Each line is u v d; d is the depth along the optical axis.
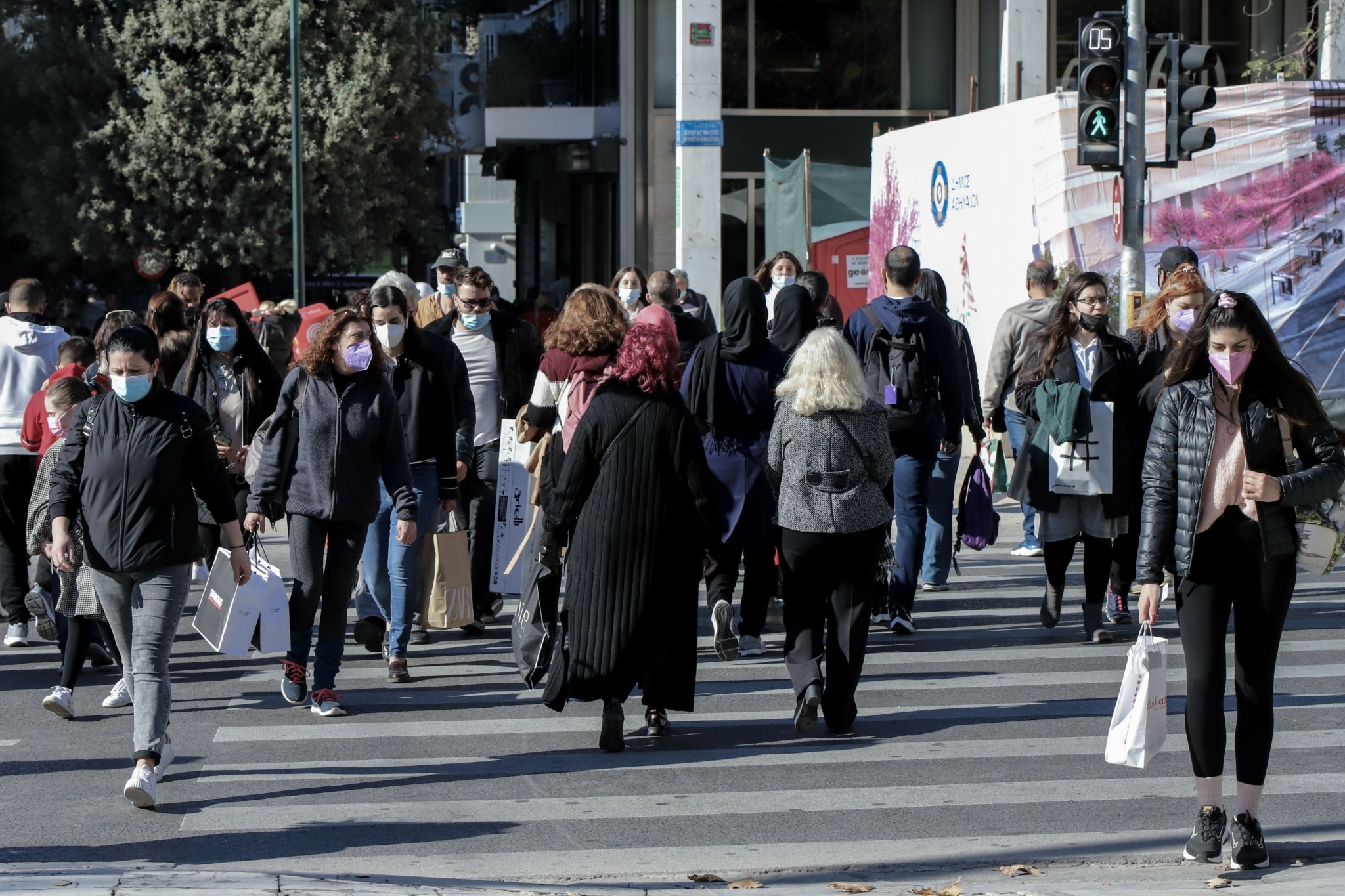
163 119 80.69
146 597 17.94
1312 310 40.41
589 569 19.66
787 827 17.25
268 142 83.12
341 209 83.00
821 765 19.66
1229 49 80.38
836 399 20.39
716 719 21.98
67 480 18.22
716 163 68.50
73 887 14.36
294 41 72.06
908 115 82.06
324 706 22.20
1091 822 17.36
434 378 24.42
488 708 22.75
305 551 21.84
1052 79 80.38
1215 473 15.19
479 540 27.92
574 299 21.89
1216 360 15.01
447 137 90.31
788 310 26.11
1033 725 21.53
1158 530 15.50
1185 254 27.05
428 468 24.70
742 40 81.19
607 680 19.58
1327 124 40.03
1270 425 15.11
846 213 64.75
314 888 14.50
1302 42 67.06
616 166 84.75
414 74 85.75
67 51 82.81
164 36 82.06
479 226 84.44
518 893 14.62
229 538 18.58
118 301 88.25
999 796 18.38
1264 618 15.23
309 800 18.30
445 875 15.62
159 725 17.81
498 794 18.53
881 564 26.06
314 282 87.69
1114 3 79.62
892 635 27.52
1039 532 26.23
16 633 27.23
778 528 22.81
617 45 84.06
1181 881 15.22
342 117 81.25
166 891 14.23
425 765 19.83
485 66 93.38
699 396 24.31
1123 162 36.56
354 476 21.66
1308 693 23.11
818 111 81.81
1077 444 25.44
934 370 26.16
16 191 86.94
